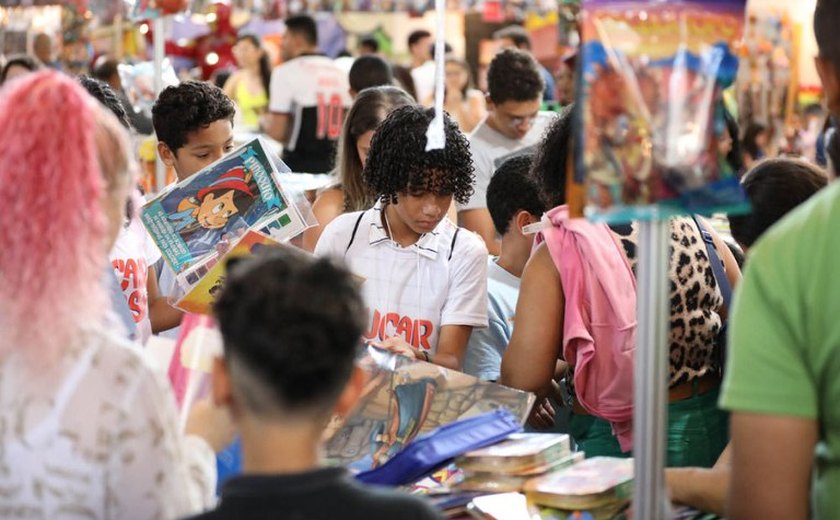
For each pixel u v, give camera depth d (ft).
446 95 28.17
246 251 9.40
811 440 5.65
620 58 6.38
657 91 6.39
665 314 6.31
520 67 17.81
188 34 34.83
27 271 5.41
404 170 9.84
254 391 5.24
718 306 9.77
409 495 5.34
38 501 5.48
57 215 5.47
